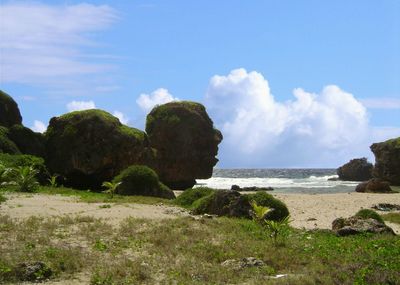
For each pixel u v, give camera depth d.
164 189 33.12
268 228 17.88
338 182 96.44
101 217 18.97
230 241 15.05
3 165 31.42
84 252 12.99
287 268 12.59
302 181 102.88
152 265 12.14
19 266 11.02
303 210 32.59
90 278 10.84
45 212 19.62
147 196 31.25
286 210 21.91
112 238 15.00
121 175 32.41
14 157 37.53
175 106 70.00
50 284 10.45
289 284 10.62
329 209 33.47
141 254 13.29
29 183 29.72
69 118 47.41
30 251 12.60
